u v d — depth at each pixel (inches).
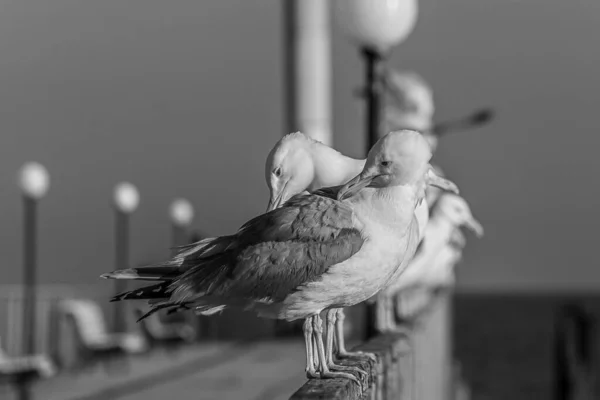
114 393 727.1
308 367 276.4
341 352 316.2
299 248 267.1
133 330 1076.5
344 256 267.7
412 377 427.2
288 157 341.7
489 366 3144.7
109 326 1059.3
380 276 274.2
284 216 271.3
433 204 522.3
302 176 341.7
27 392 734.5
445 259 645.9
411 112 586.2
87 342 946.1
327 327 296.7
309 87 824.9
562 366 1186.0
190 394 718.5
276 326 1151.6
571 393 1174.3
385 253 272.4
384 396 325.1
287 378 806.5
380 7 459.2
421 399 495.8
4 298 885.8
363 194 277.0
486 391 2485.2
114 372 865.5
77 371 874.1
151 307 277.3
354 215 273.3
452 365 1066.1
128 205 1153.4
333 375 270.4
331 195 286.0
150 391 737.0
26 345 877.8
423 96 587.2
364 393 277.0
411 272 488.4
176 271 276.2
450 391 953.5
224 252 272.8
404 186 276.4
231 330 1187.3
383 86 504.1
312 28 826.2
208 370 872.9
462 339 4680.1
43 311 938.7
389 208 274.1
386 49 473.4
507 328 5816.9
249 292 267.3
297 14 828.0
